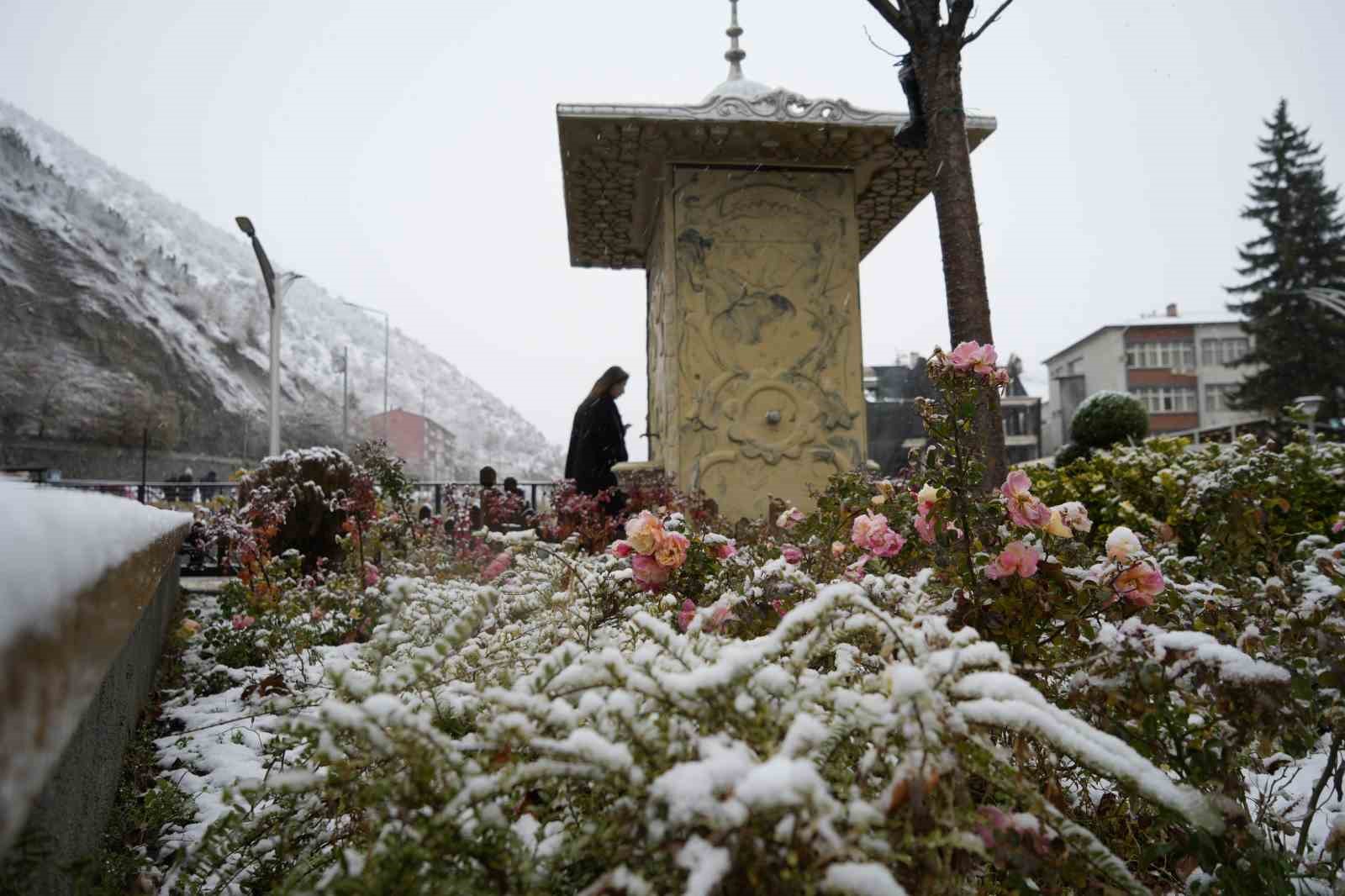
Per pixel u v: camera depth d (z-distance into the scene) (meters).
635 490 7.28
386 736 0.88
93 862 1.26
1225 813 1.26
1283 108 43.97
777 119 7.26
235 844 1.23
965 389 1.93
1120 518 4.53
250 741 2.54
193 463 68.62
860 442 7.63
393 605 1.22
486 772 0.93
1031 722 0.92
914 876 0.87
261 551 5.09
